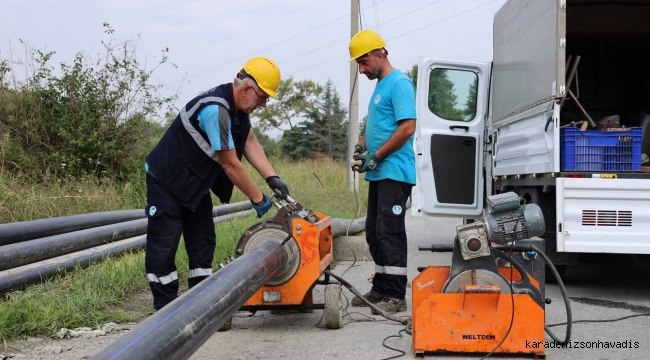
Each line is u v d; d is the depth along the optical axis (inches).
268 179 183.0
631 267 307.9
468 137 332.5
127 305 201.2
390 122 207.2
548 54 236.4
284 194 181.3
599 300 228.2
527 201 268.2
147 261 173.8
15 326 162.7
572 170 231.6
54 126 426.6
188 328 107.0
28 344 158.6
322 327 185.9
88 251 247.4
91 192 374.3
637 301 226.5
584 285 258.4
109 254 250.4
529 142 259.9
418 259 317.7
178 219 173.2
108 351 90.8
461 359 154.1
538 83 247.1
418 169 330.3
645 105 351.9
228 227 328.5
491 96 327.9
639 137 232.2
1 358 146.9
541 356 152.9
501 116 303.9
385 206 203.2
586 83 352.2
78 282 204.2
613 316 202.8
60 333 165.9
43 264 217.5
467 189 331.9
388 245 203.6
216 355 157.2
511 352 153.2
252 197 172.6
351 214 466.6
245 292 136.0
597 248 223.9
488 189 329.4
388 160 203.3
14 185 343.3
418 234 432.8
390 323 190.7
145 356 92.8
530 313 152.3
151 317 106.3
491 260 154.9
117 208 370.6
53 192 354.6
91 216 289.1
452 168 331.6
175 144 170.6
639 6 329.1
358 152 224.1
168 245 172.4
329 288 181.2
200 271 184.4
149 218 172.7
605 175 223.8
